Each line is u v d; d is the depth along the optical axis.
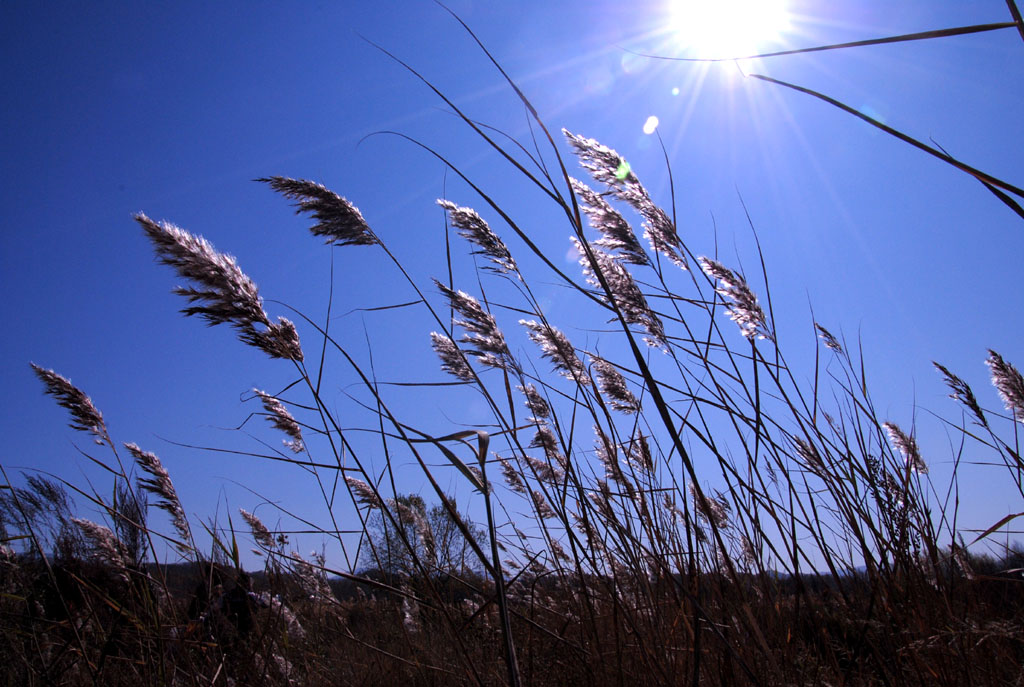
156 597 1.40
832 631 1.12
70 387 1.53
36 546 1.34
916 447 1.72
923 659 1.07
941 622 1.14
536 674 1.29
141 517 1.50
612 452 1.33
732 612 1.07
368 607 1.60
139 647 1.32
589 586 1.27
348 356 1.12
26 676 1.27
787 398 1.22
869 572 1.11
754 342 1.23
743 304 1.25
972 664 1.07
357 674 1.46
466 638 1.33
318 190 1.22
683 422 1.16
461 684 1.25
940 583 1.24
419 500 1.45
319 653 1.51
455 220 1.33
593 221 1.32
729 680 1.02
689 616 1.09
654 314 1.28
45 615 1.35
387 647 1.45
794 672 1.02
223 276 1.03
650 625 1.18
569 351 1.42
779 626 1.12
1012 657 1.09
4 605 1.33
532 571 1.39
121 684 1.28
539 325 1.42
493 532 0.92
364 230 1.23
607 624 1.25
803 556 1.17
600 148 1.34
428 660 1.36
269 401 1.53
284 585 1.53
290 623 1.48
